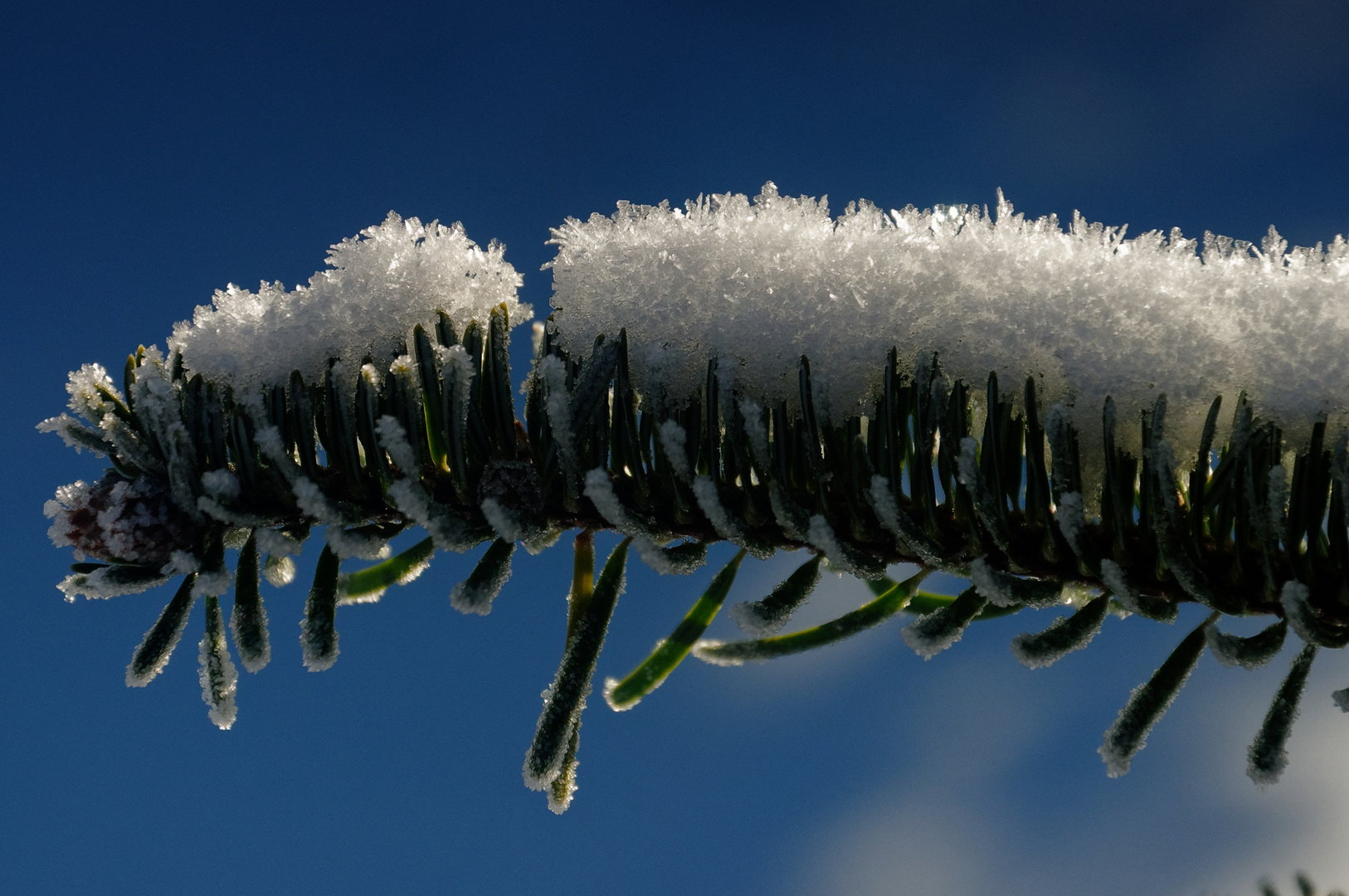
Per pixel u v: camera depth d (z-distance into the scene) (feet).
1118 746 1.47
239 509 1.50
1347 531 1.48
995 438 1.49
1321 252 1.50
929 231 1.52
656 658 1.51
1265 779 1.47
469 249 1.55
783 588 1.49
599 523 1.52
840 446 1.50
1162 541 1.47
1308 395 1.49
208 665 1.51
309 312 1.53
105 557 1.52
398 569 1.54
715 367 1.50
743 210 1.53
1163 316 1.50
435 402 1.52
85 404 1.53
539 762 1.49
